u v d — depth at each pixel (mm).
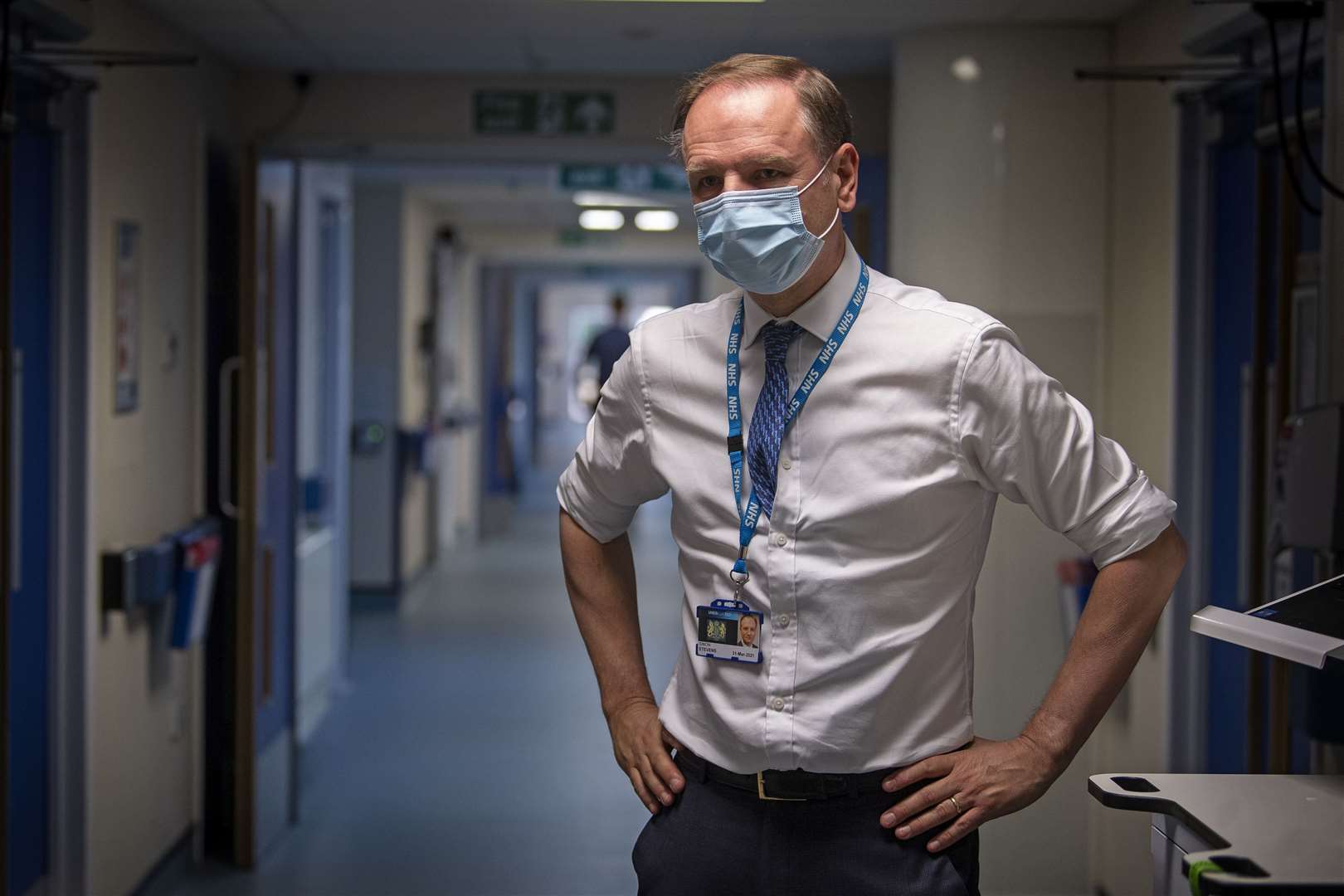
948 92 4203
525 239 12602
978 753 1555
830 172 1562
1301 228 3139
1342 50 2633
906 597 1553
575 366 29047
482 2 3900
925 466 1536
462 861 4492
